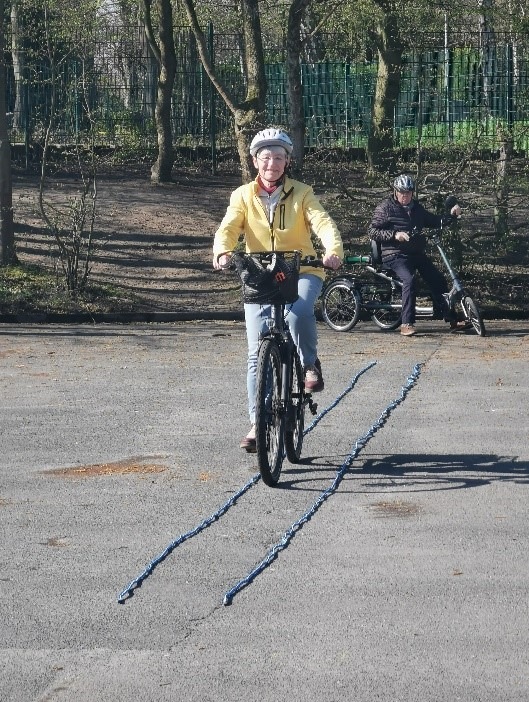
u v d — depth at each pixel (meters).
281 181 8.19
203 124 27.89
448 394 11.23
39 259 19.89
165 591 5.84
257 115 20.02
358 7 24.03
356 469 8.34
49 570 6.19
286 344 8.05
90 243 18.42
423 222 15.68
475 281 18.69
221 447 9.10
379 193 19.48
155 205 23.80
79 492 7.81
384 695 4.59
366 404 10.74
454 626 5.31
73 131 25.67
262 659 4.97
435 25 25.75
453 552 6.41
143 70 27.28
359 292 16.05
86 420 10.18
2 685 4.75
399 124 22.83
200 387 11.76
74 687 4.73
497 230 18.95
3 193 19.03
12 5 25.05
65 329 16.52
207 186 25.97
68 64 25.06
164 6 25.36
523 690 4.63
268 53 29.41
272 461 7.93
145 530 6.91
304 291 8.33
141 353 14.14
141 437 9.48
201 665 4.91
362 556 6.36
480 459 8.57
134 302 18.23
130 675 4.83
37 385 12.01
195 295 18.73
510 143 18.94
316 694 4.61
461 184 19.09
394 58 23.12
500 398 11.00
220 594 5.78
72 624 5.40
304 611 5.53
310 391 8.74
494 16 23.70
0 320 17.47
